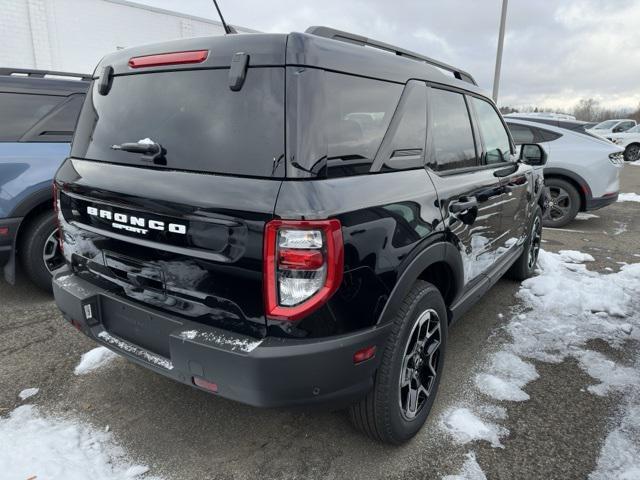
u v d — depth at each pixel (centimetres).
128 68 222
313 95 175
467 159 290
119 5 1212
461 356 323
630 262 553
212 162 184
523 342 345
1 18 1062
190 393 273
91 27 1180
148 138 204
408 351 222
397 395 215
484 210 294
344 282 175
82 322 225
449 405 268
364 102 201
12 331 340
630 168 1738
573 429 249
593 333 360
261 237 166
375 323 192
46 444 226
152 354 208
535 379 296
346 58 196
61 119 399
